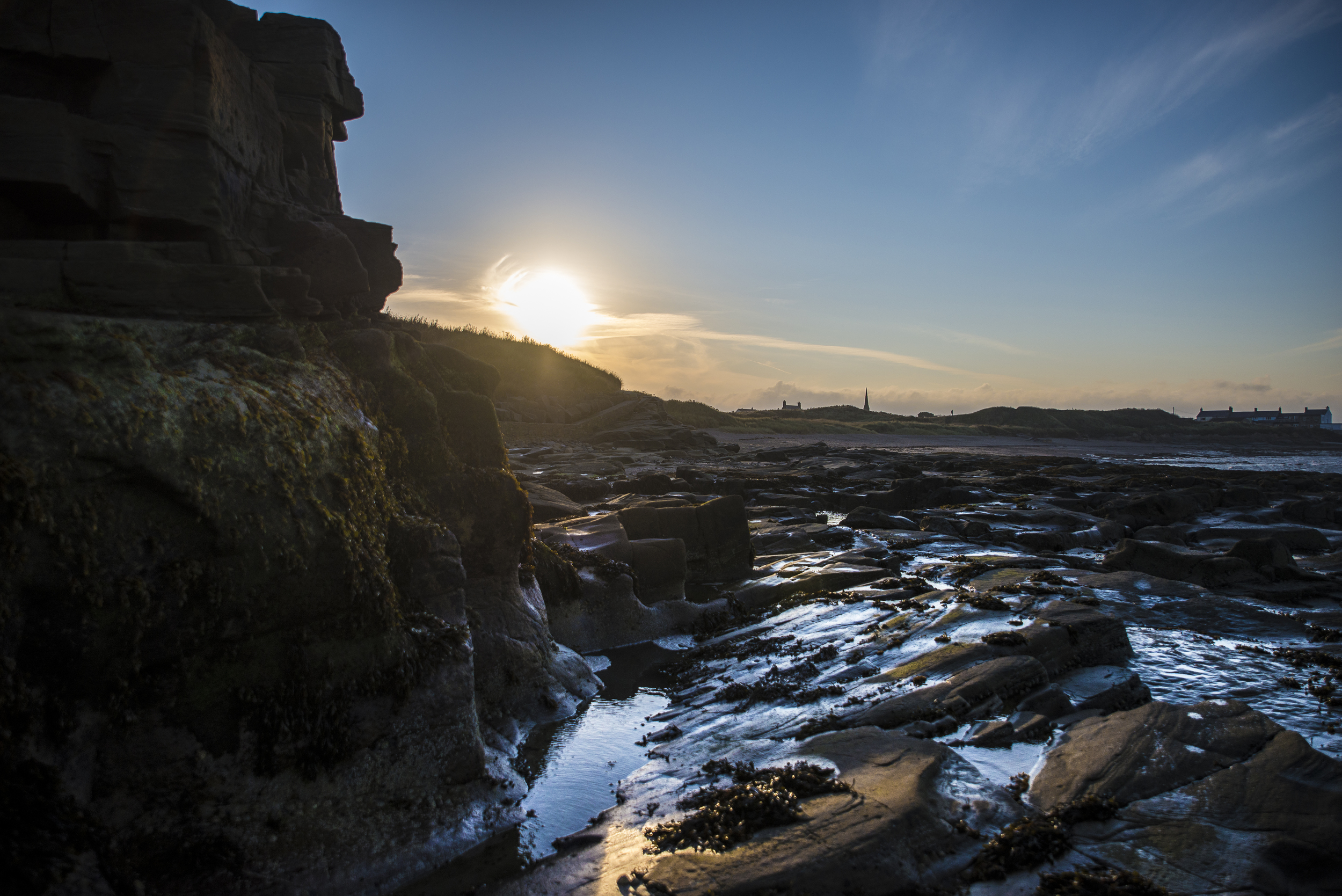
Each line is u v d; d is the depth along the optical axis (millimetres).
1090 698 6922
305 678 4793
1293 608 11289
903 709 6383
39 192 5613
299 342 6207
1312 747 5535
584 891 4348
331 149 10484
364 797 4945
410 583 6086
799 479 27094
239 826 4375
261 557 4617
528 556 8453
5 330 3947
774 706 7207
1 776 3580
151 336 5020
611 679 8766
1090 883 4141
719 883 4070
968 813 4801
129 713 4074
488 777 5688
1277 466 51250
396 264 8789
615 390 51500
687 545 13008
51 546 3797
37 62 6113
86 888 3711
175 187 6203
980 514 18734
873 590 11273
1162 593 10781
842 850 4230
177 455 4328
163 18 6250
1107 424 122812
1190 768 5180
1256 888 4082
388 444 6883
